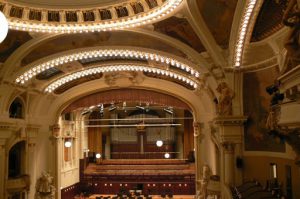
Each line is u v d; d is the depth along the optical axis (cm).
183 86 2020
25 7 1226
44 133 2078
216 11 1097
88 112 2888
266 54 1185
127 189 2739
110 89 2098
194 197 2570
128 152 3119
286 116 537
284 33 1001
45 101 2022
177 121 3066
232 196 1132
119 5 1224
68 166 2491
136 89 2086
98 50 1468
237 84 1347
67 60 1535
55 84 1880
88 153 2984
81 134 2809
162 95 2086
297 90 504
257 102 1295
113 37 1405
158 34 1330
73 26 1305
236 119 1344
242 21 1055
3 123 1611
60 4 1243
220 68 1339
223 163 1405
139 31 1325
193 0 1078
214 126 1633
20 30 1302
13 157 1897
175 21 1223
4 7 1197
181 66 1523
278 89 677
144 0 1171
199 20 1178
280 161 1134
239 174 1359
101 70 1811
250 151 1343
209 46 1277
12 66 1462
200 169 2047
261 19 1047
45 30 1323
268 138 1220
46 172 2044
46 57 1498
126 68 1789
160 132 3098
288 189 1065
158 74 1944
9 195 1741
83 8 1245
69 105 2141
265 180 1261
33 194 1936
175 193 2695
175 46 1370
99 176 2786
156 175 2744
